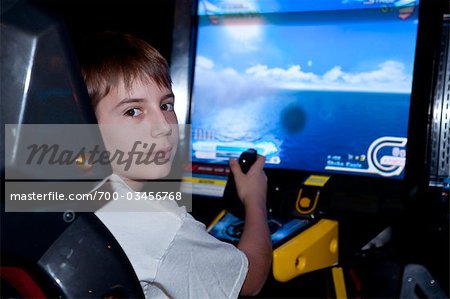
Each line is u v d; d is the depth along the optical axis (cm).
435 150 164
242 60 192
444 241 176
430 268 177
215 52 195
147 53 121
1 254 66
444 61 162
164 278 101
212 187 192
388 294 172
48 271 67
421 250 176
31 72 64
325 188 174
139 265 99
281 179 184
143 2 231
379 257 175
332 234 167
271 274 152
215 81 195
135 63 117
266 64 188
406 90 170
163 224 102
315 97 182
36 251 67
